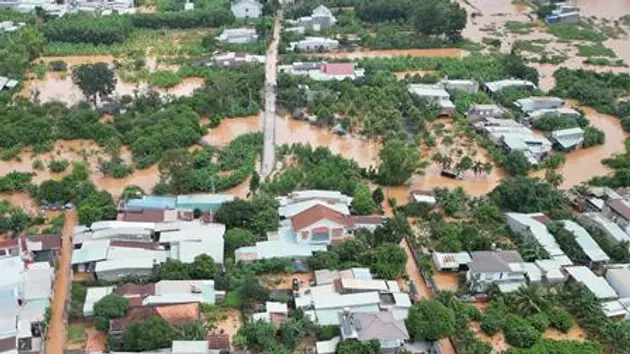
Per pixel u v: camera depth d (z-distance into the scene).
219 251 76.12
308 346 65.69
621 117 122.94
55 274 74.31
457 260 77.88
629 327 68.31
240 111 117.06
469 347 65.19
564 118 116.75
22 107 113.94
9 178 92.12
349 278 72.81
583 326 70.31
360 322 65.25
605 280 75.62
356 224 82.19
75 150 103.38
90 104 116.94
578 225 84.25
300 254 77.06
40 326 65.44
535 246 78.81
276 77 129.62
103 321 65.25
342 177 92.38
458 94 125.81
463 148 108.12
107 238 77.75
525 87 129.75
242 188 93.75
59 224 82.06
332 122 113.75
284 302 70.56
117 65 135.88
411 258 80.31
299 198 86.44
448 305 69.88
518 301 70.94
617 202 87.25
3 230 80.75
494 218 86.69
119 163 97.44
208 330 66.94
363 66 136.88
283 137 109.62
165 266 72.69
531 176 100.88
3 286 67.75
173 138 103.62
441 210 89.69
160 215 82.56
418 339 66.88
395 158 93.88
